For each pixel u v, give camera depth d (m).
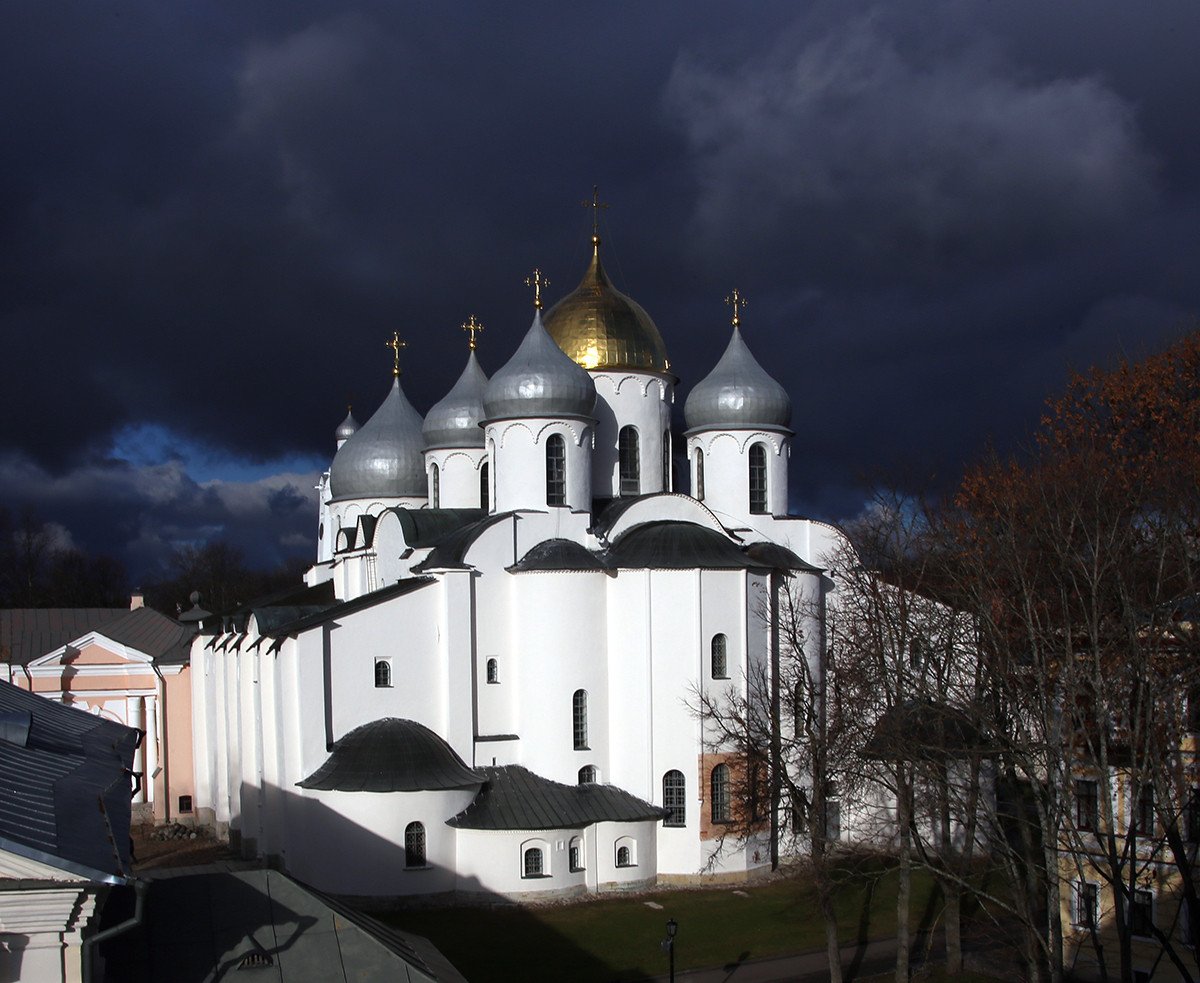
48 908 17.91
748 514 65.31
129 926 19.14
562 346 66.38
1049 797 31.98
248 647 61.59
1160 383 59.62
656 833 55.69
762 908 52.12
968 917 45.03
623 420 66.25
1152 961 40.59
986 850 53.38
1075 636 37.25
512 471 60.38
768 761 48.84
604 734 56.59
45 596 152.75
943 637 46.44
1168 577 34.84
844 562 60.94
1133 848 28.73
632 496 65.44
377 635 55.12
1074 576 36.19
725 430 65.62
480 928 49.03
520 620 57.22
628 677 56.59
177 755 77.19
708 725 55.91
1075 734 33.34
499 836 52.56
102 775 24.98
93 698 77.62
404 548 64.50
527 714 56.59
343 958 22.80
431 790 52.25
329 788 51.84
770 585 59.44
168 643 80.75
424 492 79.38
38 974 18.22
